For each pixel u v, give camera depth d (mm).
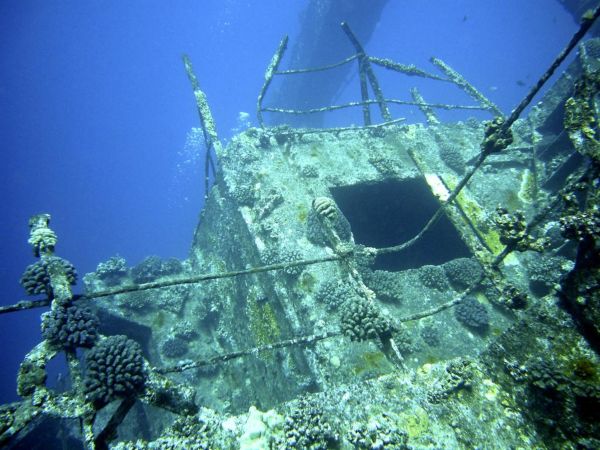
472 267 6520
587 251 2633
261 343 6594
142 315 8602
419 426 2748
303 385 5051
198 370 7812
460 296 4496
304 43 18844
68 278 3354
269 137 8320
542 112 9016
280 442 2754
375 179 7910
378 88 10453
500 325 5855
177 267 9578
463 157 8641
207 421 2943
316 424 2773
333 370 4875
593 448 2420
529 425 2691
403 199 9453
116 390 2893
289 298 5875
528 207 7637
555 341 2783
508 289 3916
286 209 7059
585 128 3236
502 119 3623
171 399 3102
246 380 7078
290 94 21578
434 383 3021
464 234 5039
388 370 4789
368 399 2984
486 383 2969
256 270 3643
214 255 8938
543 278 6156
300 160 8055
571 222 2660
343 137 8938
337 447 2750
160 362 7941
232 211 7703
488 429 2705
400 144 8867
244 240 7195
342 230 6492
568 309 2842
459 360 3156
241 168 7965
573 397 2533
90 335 3168
